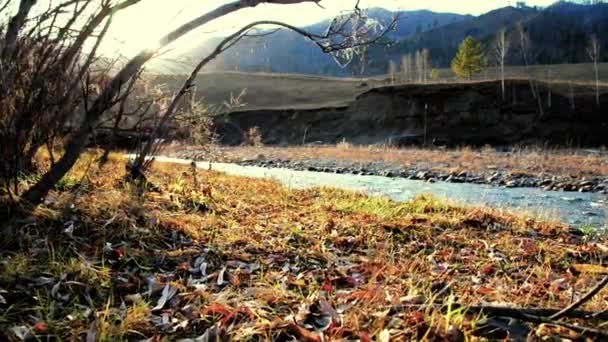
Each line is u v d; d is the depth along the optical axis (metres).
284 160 28.09
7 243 3.80
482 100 46.28
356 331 2.90
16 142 4.22
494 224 7.02
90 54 4.29
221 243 4.72
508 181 18.22
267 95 71.38
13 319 2.87
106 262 3.86
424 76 81.75
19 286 3.21
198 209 6.18
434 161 26.28
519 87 47.34
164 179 8.46
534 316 3.05
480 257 5.13
